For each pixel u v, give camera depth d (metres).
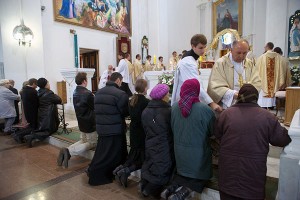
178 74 2.47
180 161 2.22
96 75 10.30
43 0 8.13
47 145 4.55
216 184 2.41
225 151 1.74
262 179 1.65
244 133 1.66
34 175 3.19
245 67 2.44
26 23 7.00
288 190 1.77
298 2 7.91
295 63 8.05
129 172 2.74
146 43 12.20
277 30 8.14
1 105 5.17
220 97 2.35
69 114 6.70
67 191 2.74
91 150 3.78
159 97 2.41
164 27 12.44
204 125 2.06
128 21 11.45
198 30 11.58
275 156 3.00
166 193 2.27
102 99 2.84
